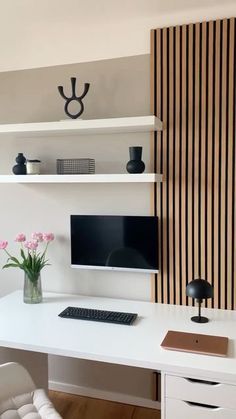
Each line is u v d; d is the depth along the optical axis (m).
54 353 1.82
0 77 2.77
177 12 2.28
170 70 2.40
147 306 2.43
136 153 2.33
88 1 2.13
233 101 2.28
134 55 2.48
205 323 2.12
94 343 1.87
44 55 2.65
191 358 1.71
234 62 2.27
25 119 2.74
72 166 2.54
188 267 2.43
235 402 1.58
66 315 2.21
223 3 2.17
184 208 2.42
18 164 2.58
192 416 1.66
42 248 2.77
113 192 2.58
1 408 1.69
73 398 2.70
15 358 2.27
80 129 2.36
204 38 2.31
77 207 2.67
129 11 2.26
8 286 2.90
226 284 2.37
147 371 2.58
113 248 2.54
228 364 1.65
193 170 2.39
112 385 2.67
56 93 2.66
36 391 1.81
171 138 2.43
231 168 2.31
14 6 2.18
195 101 2.36
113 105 2.55
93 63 2.57
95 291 2.67
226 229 2.34
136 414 2.52
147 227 2.46
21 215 2.81
